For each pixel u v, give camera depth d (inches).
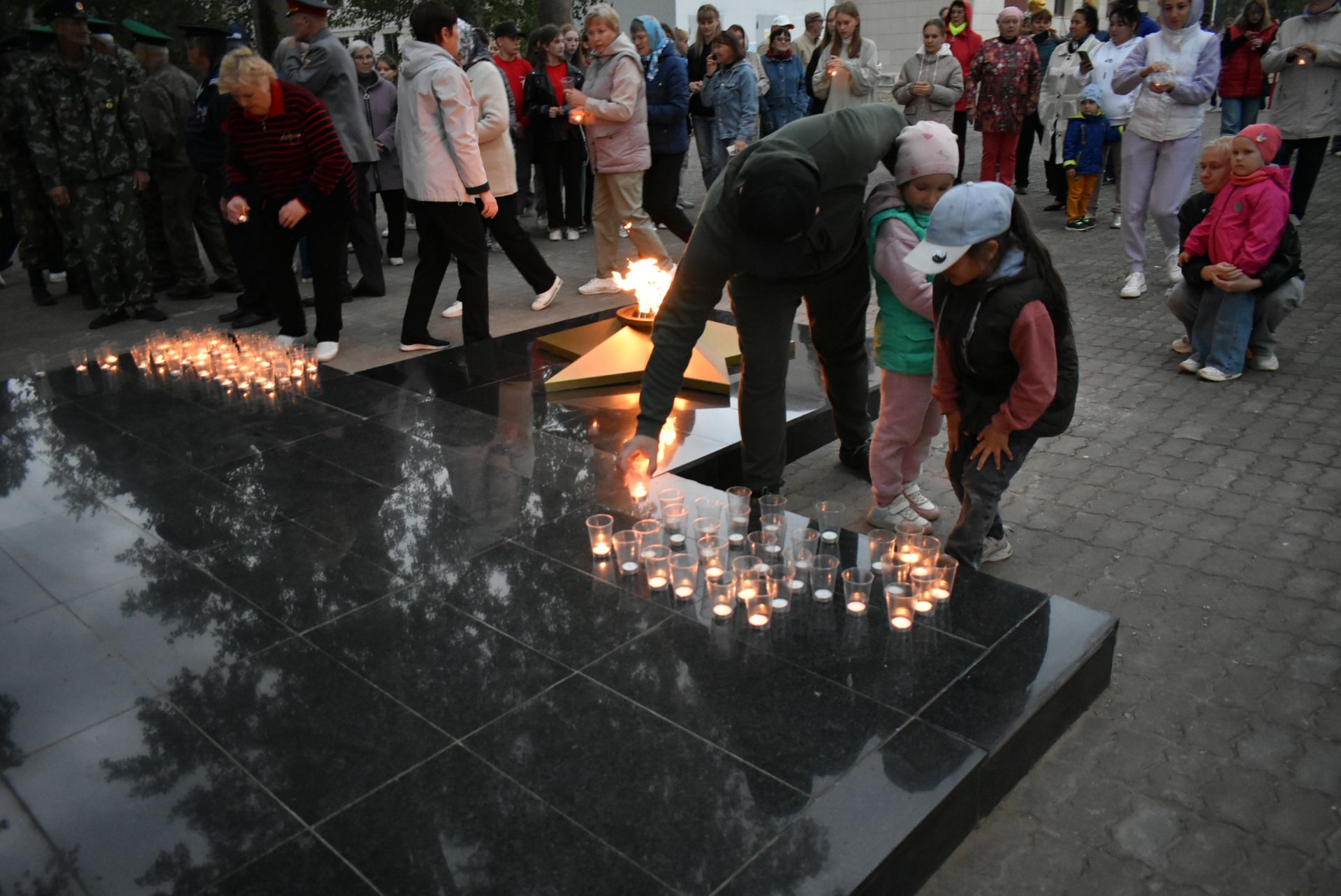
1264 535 162.2
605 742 104.7
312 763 103.5
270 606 135.0
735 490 151.1
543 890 85.8
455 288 350.0
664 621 127.3
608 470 175.9
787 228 121.1
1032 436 132.7
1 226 379.2
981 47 408.8
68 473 184.9
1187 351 248.2
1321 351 245.0
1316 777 109.7
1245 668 129.3
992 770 102.9
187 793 100.0
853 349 173.2
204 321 322.3
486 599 134.2
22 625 132.6
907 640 121.2
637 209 315.0
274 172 244.5
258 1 507.8
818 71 441.1
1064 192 444.5
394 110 371.9
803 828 92.0
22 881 90.0
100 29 326.6
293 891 87.2
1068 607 126.9
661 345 142.2
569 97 299.0
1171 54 280.1
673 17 698.8
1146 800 107.3
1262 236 214.2
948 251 117.6
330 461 185.3
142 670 121.6
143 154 311.6
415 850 91.2
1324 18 343.6
